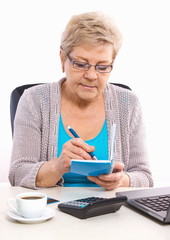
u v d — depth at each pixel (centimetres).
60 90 175
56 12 320
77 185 159
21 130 164
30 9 315
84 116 172
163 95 346
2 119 320
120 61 339
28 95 174
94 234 91
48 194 129
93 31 141
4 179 324
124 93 183
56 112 169
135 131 179
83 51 145
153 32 339
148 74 344
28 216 97
